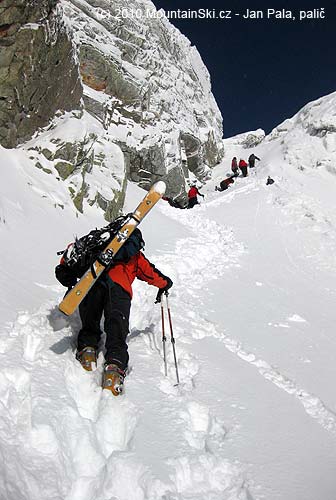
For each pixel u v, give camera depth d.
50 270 5.16
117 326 3.23
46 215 7.00
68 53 9.66
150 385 3.17
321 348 5.36
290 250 11.39
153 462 2.34
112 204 9.85
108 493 2.14
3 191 6.42
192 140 22.44
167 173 18.20
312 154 21.38
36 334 3.38
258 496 2.29
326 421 3.38
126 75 17.83
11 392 2.58
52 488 2.06
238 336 5.09
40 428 2.32
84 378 3.10
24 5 7.82
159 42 24.12
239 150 30.00
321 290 8.75
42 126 9.27
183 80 25.44
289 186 18.41
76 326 3.75
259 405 3.28
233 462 2.52
